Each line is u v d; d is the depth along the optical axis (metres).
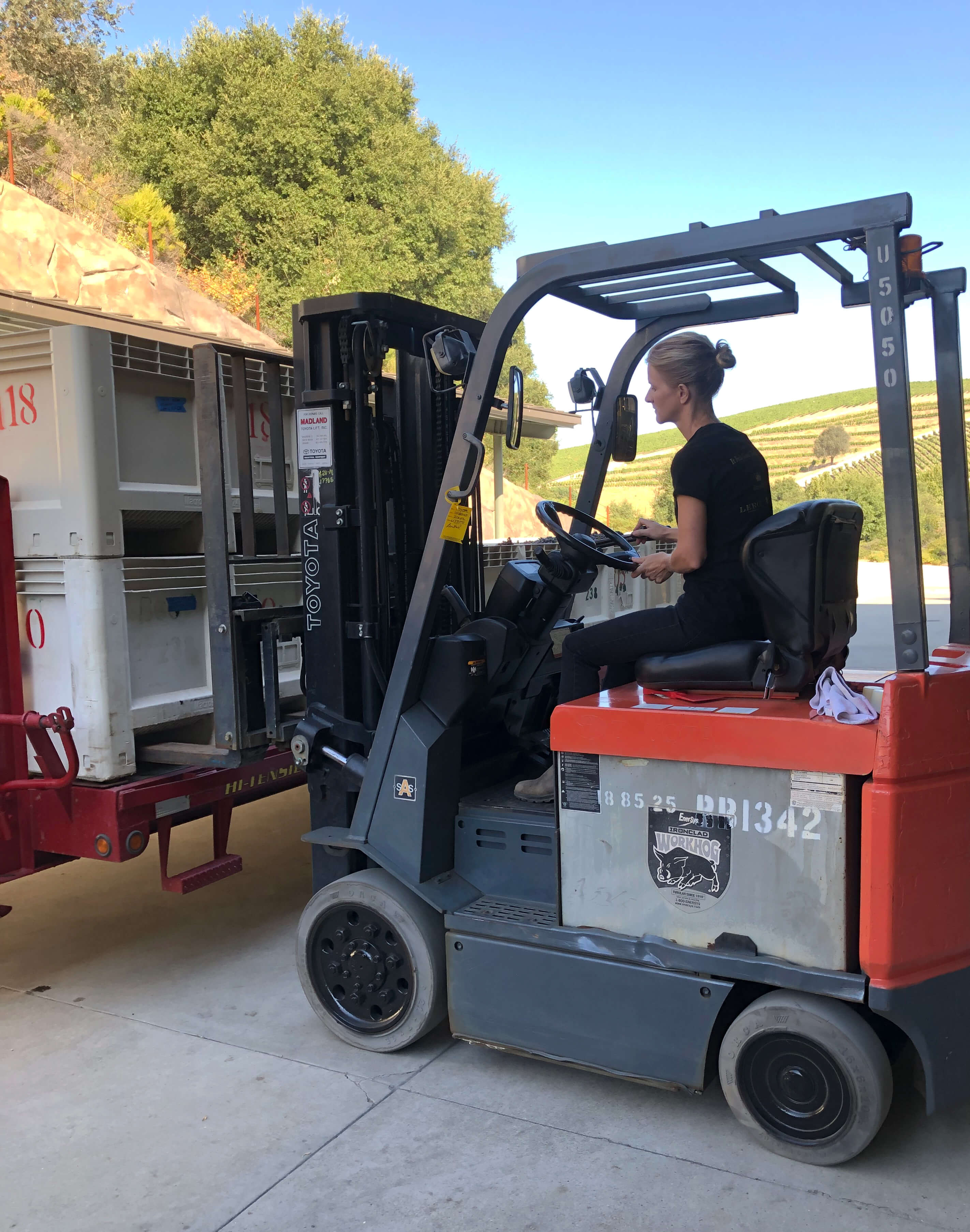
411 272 23.30
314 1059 3.07
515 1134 2.64
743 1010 2.61
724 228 2.41
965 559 2.92
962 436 2.86
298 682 4.09
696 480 2.72
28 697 3.48
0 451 3.45
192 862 5.07
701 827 2.48
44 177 18.91
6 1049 3.17
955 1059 2.36
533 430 11.62
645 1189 2.40
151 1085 2.93
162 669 3.54
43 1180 2.49
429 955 2.93
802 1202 2.34
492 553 6.01
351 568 3.26
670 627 2.82
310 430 3.17
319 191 22.73
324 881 3.25
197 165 21.94
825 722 2.30
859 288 2.88
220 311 17.41
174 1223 2.32
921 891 2.29
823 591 2.51
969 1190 2.38
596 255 2.59
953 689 2.34
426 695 3.01
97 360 3.24
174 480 3.63
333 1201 2.39
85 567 3.26
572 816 2.67
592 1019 2.67
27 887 4.73
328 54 24.42
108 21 25.70
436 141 26.91
